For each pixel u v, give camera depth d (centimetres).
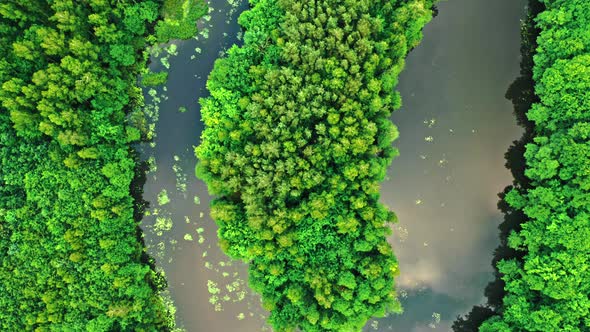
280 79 4516
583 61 4212
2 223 4650
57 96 4500
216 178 4644
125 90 5000
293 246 4500
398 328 5003
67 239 4522
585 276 4250
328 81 4450
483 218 5000
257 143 4609
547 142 4494
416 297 5003
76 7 4644
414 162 5006
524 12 4997
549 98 4459
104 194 4688
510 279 4684
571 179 4331
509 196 4722
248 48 4725
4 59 4453
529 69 4969
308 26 4456
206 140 4778
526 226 4575
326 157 4528
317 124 4566
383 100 4553
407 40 4809
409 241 5006
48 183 4647
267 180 4444
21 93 4522
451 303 4997
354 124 4431
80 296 4600
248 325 4994
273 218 4422
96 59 4712
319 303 4416
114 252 4650
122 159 4841
